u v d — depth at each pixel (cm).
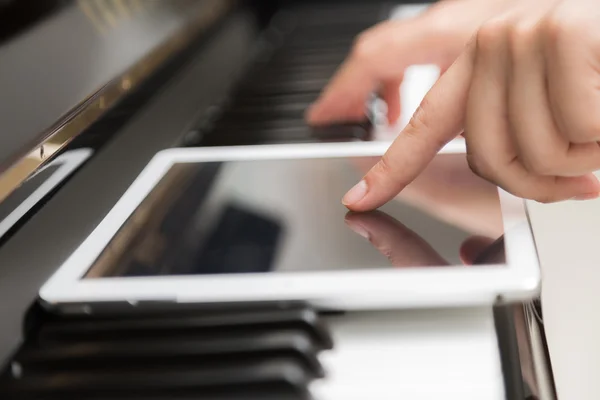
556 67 40
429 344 34
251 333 35
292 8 115
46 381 35
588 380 42
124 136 51
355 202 43
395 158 43
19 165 40
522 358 34
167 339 35
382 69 68
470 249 38
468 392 33
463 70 43
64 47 48
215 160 48
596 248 49
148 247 40
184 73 66
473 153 44
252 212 42
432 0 113
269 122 63
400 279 36
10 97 41
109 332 36
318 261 38
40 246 40
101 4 55
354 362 34
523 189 43
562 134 41
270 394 34
